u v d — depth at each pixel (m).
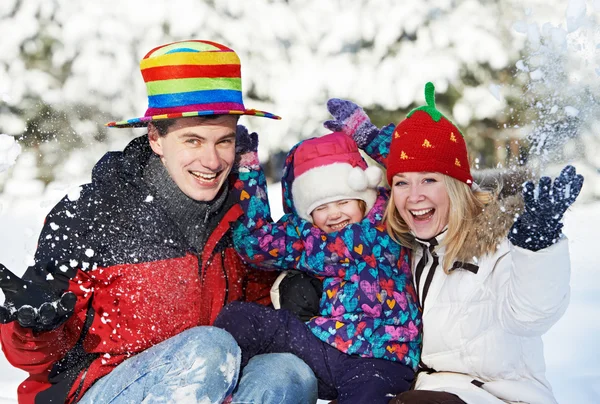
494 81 8.92
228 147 2.42
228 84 2.41
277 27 9.02
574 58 2.53
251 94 9.13
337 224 2.70
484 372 2.34
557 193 2.00
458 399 2.20
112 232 2.33
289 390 2.27
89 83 8.70
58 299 2.06
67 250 2.28
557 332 3.80
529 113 8.58
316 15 9.09
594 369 3.30
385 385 2.37
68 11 8.86
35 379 2.29
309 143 2.78
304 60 9.01
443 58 8.89
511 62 8.79
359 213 2.71
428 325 2.43
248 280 2.69
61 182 8.65
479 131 8.89
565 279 2.11
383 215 2.66
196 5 8.94
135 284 2.33
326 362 2.46
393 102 8.95
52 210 2.35
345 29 9.02
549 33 2.40
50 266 2.25
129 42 8.84
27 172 8.55
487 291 2.34
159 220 2.38
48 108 8.84
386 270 2.56
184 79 2.35
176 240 2.38
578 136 3.20
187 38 9.00
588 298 4.27
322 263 2.61
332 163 2.71
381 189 2.80
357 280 2.55
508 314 2.22
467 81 9.05
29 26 8.80
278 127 8.92
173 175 2.39
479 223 2.37
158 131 2.39
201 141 2.37
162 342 2.28
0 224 7.21
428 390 2.28
